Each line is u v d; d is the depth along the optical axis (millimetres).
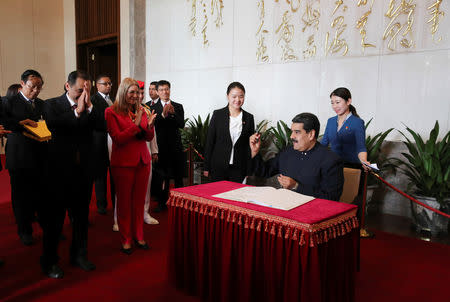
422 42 4078
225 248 2020
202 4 6285
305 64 5035
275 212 1821
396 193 4316
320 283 1723
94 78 9164
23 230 3180
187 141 5555
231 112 3301
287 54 5219
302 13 5016
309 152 2369
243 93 3170
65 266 2732
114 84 9469
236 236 1976
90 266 2672
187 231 2270
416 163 3721
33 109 3012
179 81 6820
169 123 4113
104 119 2732
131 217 3062
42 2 9047
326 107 4875
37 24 9023
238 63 5836
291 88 5219
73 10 9047
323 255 1760
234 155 3281
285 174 2473
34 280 2494
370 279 2588
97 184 4117
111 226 3695
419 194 3779
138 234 3074
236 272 2006
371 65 4457
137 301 2240
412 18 4129
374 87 4457
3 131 2674
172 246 2363
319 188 2324
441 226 3594
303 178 2355
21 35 8812
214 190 2324
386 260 2939
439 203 3502
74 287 2404
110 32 8086
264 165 2713
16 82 8820
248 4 5625
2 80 8617
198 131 5477
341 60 4699
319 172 2316
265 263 1851
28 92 2934
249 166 3328
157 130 4082
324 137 3629
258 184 5535
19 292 2320
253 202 2006
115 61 9492
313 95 4988
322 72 4879
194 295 2303
